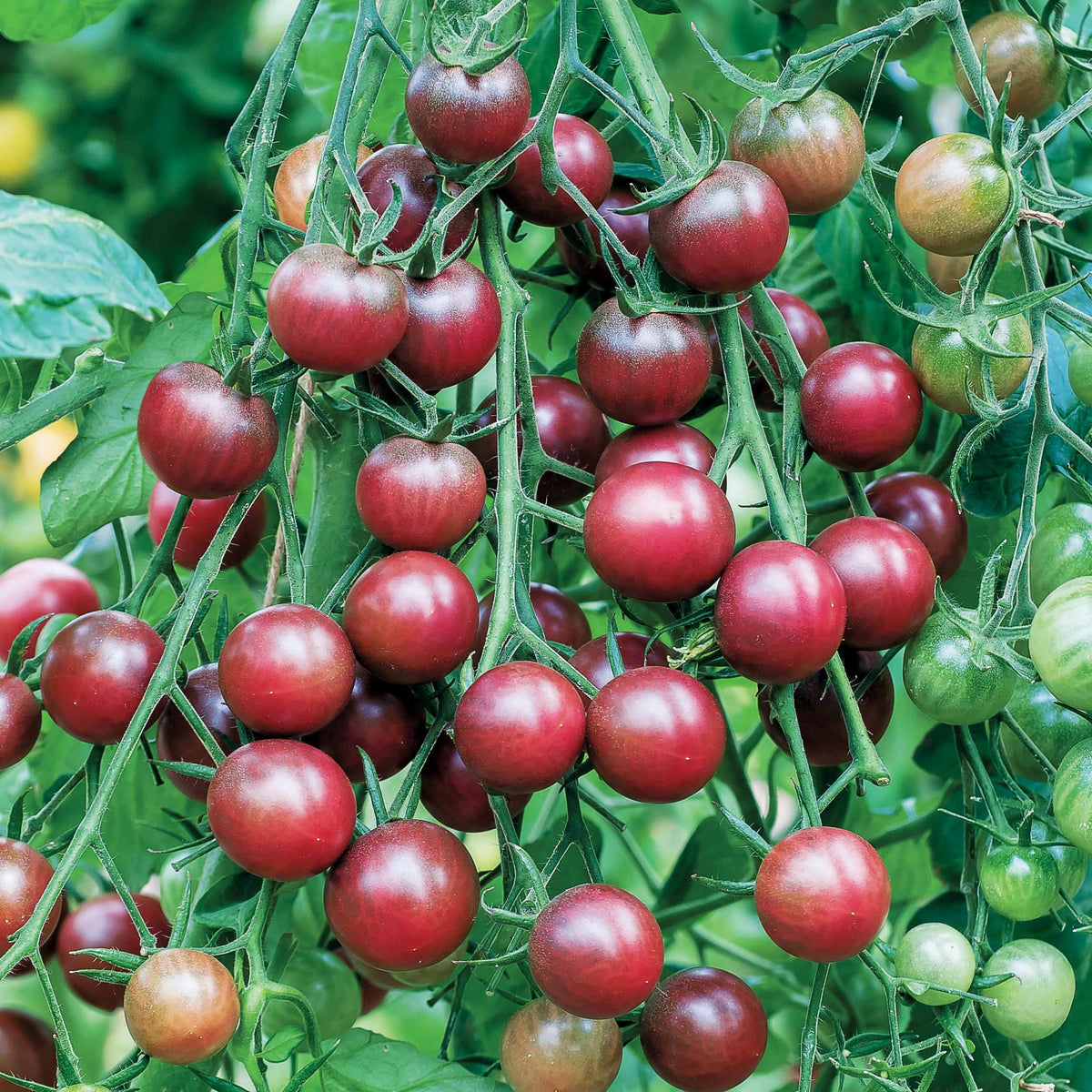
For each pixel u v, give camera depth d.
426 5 0.85
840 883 0.73
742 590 0.75
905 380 0.79
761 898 0.74
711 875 0.95
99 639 0.77
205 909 0.77
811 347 0.83
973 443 0.79
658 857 1.45
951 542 0.81
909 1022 0.87
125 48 1.71
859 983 0.97
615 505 0.75
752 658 0.75
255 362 0.76
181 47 1.72
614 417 0.78
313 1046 0.75
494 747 0.74
